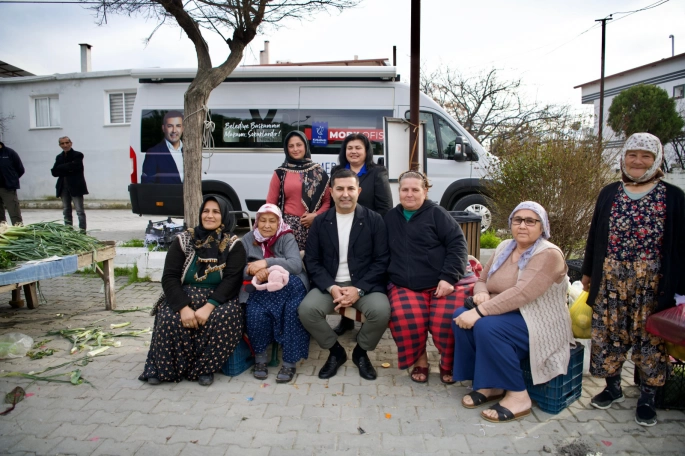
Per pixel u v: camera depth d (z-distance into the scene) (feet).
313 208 13.21
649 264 8.69
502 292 9.66
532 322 9.25
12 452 7.96
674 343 7.98
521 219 9.53
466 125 61.00
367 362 11.14
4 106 52.85
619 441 8.37
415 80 18.83
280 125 25.31
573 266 13.61
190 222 18.07
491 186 20.42
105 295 15.88
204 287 11.02
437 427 8.86
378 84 24.99
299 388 10.44
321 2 17.89
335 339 11.16
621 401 9.78
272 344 11.59
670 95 77.92
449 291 10.62
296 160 13.46
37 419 9.01
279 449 8.11
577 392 9.87
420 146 19.71
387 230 11.56
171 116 25.57
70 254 13.65
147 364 10.60
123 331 13.83
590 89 93.56
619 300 9.00
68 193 28.07
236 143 25.63
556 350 9.29
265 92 25.32
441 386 10.62
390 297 11.16
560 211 17.62
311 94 25.12
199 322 10.43
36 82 51.72
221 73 18.03
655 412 9.04
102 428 8.71
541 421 9.08
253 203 25.84
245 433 8.59
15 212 28.04
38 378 10.64
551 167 17.78
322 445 8.25
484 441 8.39
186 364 10.53
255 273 11.11
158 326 10.44
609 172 18.21
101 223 37.04
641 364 8.89
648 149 8.46
